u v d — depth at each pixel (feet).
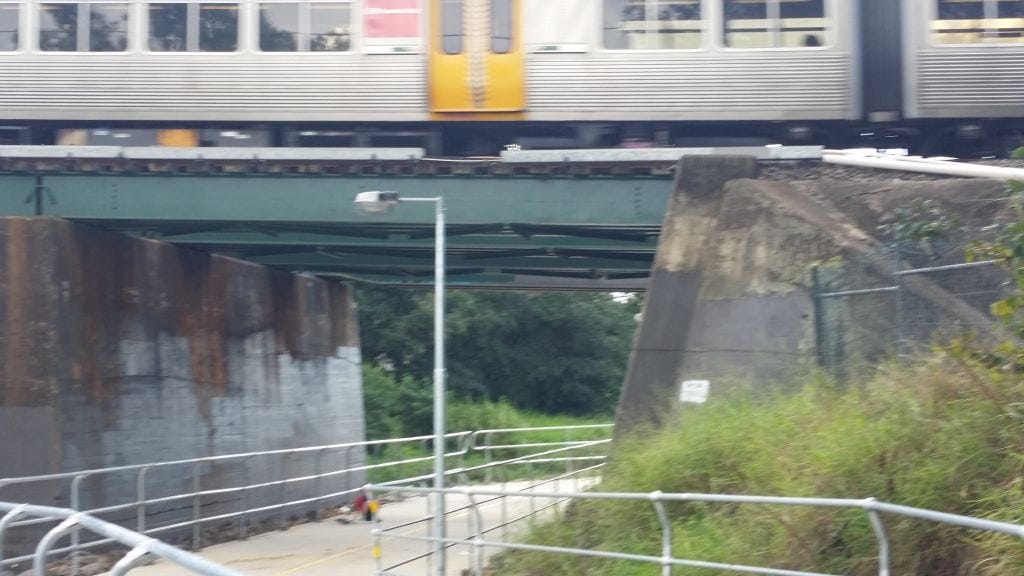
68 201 52.80
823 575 21.25
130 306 55.77
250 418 66.69
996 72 56.18
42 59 60.18
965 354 26.84
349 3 58.80
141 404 55.83
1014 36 56.34
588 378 159.33
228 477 63.21
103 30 60.03
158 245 58.59
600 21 57.26
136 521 53.88
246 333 67.31
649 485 30.55
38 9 60.39
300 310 74.90
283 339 72.13
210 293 63.52
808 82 56.59
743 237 41.29
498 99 57.82
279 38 59.11
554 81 57.47
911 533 23.53
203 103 59.41
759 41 56.80
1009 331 28.40
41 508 17.57
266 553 50.70
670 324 41.34
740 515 27.12
